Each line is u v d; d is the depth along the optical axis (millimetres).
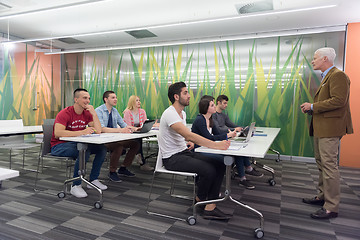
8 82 6141
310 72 5105
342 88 2205
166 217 2318
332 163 2312
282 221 2273
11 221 2174
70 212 2385
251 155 1851
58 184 3230
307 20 4688
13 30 5762
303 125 5172
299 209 2559
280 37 5309
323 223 2246
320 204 2678
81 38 6168
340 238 1984
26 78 6520
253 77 5539
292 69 5234
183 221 2238
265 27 5137
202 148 2072
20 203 2580
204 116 2664
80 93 2848
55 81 7180
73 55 7180
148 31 5516
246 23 4922
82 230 2039
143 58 6500
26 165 4203
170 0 4031
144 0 4047
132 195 2896
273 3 4035
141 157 4133
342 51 4863
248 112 5594
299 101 5203
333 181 2309
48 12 4609
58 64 7238
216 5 4176
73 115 2898
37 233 1974
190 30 5406
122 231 2037
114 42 6500
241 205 2047
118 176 3666
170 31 5492
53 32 5859
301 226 2180
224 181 3535
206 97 2656
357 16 4410
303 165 4750
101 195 2494
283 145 5316
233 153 1903
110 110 3641
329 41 4953
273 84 5387
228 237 1968
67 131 2658
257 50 5492
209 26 5129
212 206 2275
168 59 6262
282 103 5328
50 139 2895
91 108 3154
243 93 5625
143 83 6523
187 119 6098
